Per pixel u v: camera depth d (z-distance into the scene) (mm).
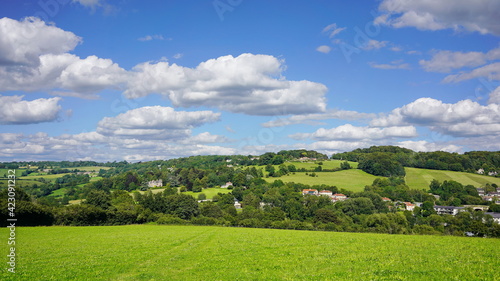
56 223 80938
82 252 35469
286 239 45219
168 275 24609
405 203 136875
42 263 29359
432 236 48812
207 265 27672
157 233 57531
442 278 21797
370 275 22891
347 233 55844
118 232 60844
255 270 25547
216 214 118375
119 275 24891
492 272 23156
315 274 23672
